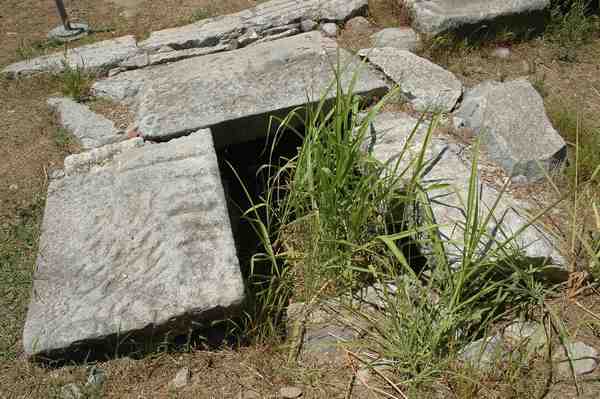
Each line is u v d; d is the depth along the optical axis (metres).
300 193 2.64
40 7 4.71
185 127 3.10
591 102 3.46
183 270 2.37
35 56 4.09
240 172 3.45
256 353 2.30
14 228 2.85
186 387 2.21
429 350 2.20
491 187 2.78
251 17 4.16
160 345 2.29
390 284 2.55
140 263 2.42
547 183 2.85
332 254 2.54
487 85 3.40
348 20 4.05
